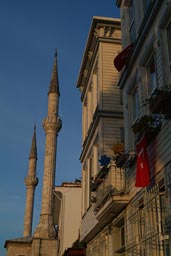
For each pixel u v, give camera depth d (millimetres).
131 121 14797
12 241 45250
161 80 11375
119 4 17828
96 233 19719
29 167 63594
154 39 12180
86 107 25078
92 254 20547
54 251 41438
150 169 11570
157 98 9648
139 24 14344
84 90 25359
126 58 15109
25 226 58781
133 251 12578
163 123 10719
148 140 11586
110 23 21781
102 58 21219
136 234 12766
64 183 38062
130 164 13836
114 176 15109
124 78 15539
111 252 16219
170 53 11273
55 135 47312
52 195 44062
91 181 19719
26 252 45125
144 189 12125
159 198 10656
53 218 43500
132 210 13516
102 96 20312
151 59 12961
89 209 20281
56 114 48156
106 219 16609
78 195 37281
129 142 14539
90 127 21922
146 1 14031
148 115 11953
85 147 23438
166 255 9867
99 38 21672
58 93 49938
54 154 46312
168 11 11180
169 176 10094
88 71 24250
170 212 9820
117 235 15891
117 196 14148
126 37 16453
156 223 10586
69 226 36094
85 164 23625
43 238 41781
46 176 45062
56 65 52562
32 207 60625
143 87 13094
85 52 23891
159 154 10930
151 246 10766
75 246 30953
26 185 62156
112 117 19859
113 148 15984
